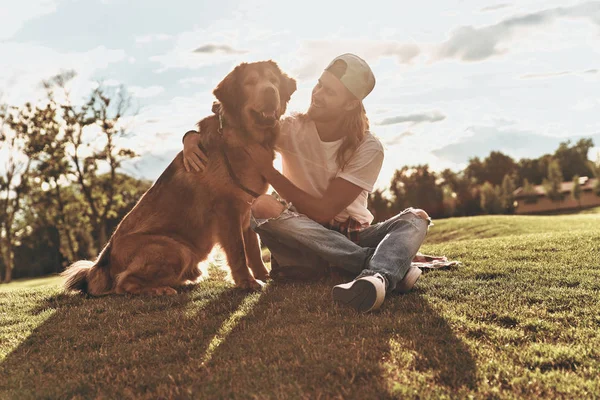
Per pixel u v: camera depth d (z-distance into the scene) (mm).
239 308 3742
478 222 19875
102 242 32750
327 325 3084
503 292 3760
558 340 2762
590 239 6449
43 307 4586
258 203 3967
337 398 2090
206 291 4465
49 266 44781
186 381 2416
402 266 3564
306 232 3883
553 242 6504
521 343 2719
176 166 4797
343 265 3873
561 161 92875
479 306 3396
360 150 4012
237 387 2268
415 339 2734
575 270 4531
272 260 4820
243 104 4273
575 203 76125
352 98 3908
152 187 4938
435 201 71125
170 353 2814
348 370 2332
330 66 3949
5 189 34781
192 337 3109
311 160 4121
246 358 2627
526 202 78062
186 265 4672
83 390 2436
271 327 3158
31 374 2742
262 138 4273
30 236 44344
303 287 4215
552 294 3648
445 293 3775
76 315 3977
